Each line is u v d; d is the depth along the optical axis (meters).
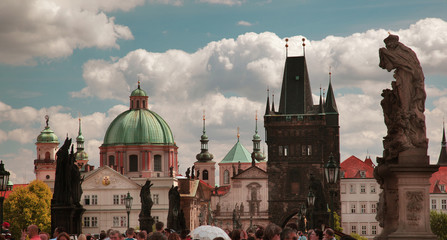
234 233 27.95
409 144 26.59
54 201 44.75
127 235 30.64
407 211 26.25
